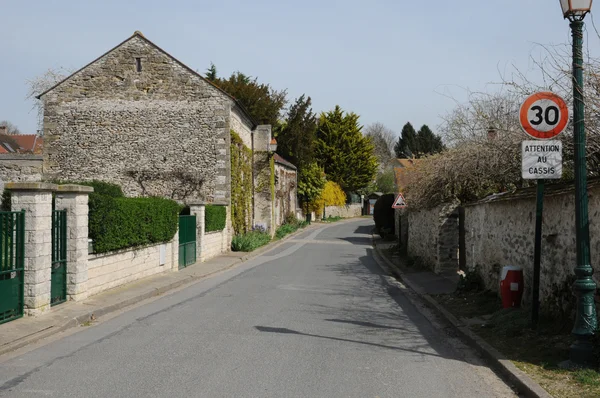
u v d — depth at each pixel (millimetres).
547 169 7211
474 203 12484
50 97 24562
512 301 9062
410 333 8516
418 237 19688
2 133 58406
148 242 14344
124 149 24344
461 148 14500
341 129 64562
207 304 11055
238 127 27609
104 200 11258
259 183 34062
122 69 24438
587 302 6012
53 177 24344
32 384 5590
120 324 8914
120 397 5188
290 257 23328
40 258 8961
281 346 7391
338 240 34844
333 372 6156
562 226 7785
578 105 6348
